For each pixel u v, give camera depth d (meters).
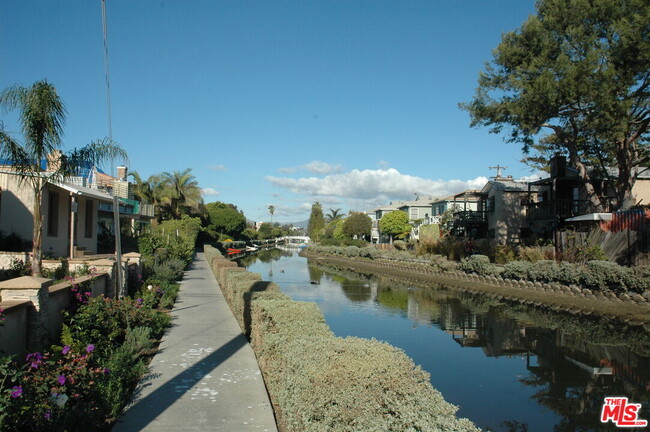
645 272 17.64
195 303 15.23
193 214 58.66
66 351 5.64
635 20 17.78
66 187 16.98
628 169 23.45
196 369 7.64
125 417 5.62
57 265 12.96
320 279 34.28
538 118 20.94
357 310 19.50
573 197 31.06
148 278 16.56
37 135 10.91
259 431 5.24
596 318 17.61
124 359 7.18
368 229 68.56
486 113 23.20
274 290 11.11
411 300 22.78
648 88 20.42
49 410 4.60
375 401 3.60
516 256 28.69
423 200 74.69
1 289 6.50
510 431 7.42
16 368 5.31
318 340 5.05
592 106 20.31
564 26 20.73
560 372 10.60
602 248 22.14
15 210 16.52
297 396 4.21
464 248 35.22
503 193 37.72
